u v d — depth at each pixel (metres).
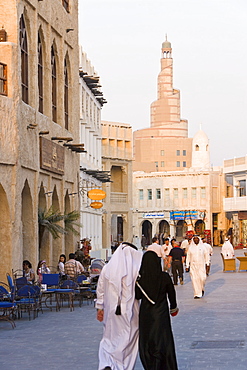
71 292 23.34
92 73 60.44
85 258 34.19
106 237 81.69
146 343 10.39
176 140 161.75
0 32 25.39
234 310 21.69
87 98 57.00
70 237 37.72
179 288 32.59
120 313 10.73
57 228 31.08
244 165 102.88
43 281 23.70
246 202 102.25
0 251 24.39
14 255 24.50
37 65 29.75
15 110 24.72
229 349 14.09
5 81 24.69
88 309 23.62
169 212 112.50
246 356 13.25
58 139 32.69
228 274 43.25
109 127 84.06
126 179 86.38
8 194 24.41
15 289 20.56
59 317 21.08
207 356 13.34
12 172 24.73
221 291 29.64
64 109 36.62
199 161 131.38
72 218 35.38
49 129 32.03
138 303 10.91
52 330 17.88
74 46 38.31
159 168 161.50
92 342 15.54
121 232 98.06
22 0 27.39
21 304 20.91
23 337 16.64
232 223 107.88
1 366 12.87
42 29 31.52
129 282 10.79
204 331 16.81
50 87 32.75
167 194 113.06
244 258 46.44
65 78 37.53
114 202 84.31
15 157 24.73
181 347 14.50
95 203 42.06
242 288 31.28
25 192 28.48
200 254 26.55
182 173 111.62
